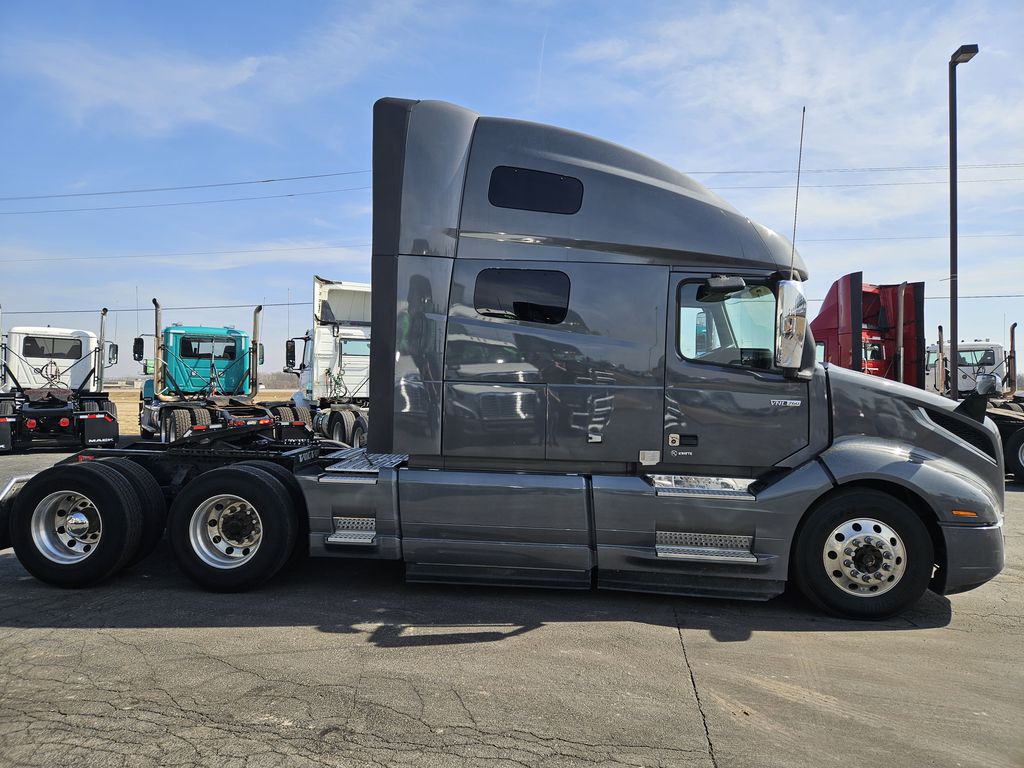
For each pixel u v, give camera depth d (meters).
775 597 5.12
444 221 4.95
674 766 2.79
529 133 5.03
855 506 4.58
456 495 4.86
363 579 5.45
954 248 14.91
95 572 5.05
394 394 4.97
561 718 3.17
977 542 4.50
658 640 4.21
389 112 5.04
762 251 4.85
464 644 4.08
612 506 4.73
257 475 5.01
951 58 14.90
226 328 16.75
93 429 15.09
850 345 12.81
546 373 4.88
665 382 4.83
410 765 2.75
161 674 3.59
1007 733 3.12
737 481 4.79
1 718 3.10
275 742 2.91
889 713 3.30
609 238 4.87
